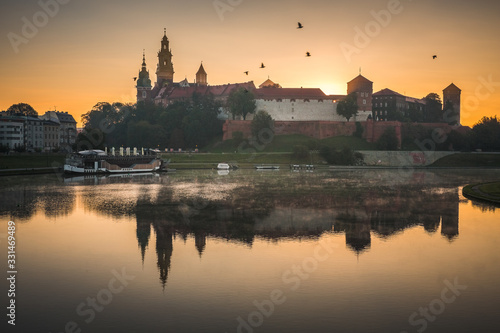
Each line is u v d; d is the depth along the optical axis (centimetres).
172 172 12656
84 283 2814
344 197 6688
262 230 4275
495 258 3322
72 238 3953
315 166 15212
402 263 3194
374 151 17250
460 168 15712
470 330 2183
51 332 2173
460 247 3638
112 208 5544
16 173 10662
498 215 5094
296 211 5356
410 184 8950
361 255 3400
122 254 3441
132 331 2183
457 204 5953
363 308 2427
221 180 9744
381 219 4841
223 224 4556
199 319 2306
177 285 2767
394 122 19600
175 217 4944
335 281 2822
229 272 3006
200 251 3519
